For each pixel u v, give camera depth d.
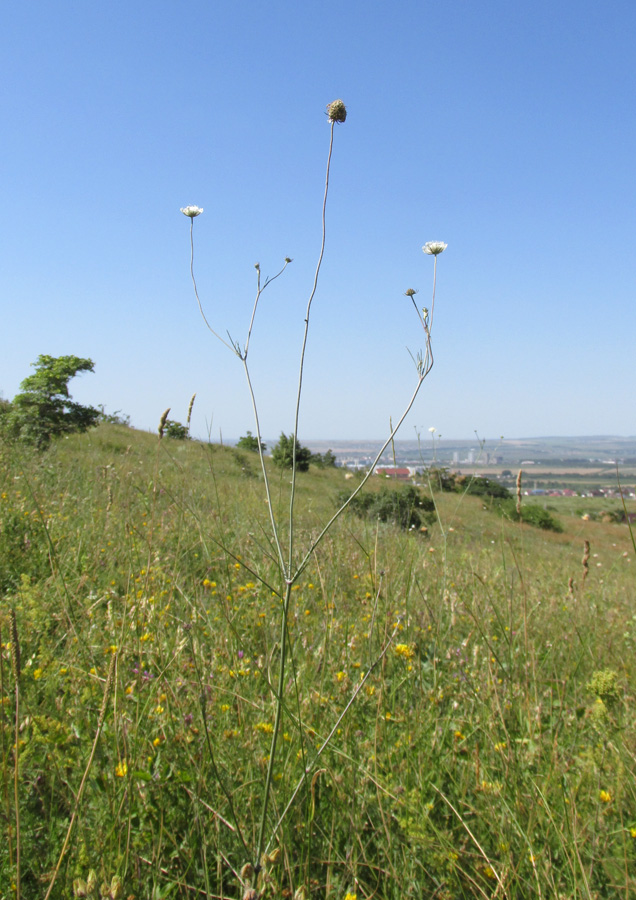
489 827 1.82
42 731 1.74
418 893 1.63
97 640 2.45
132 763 1.67
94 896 1.21
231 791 1.79
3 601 2.78
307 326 1.79
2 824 1.49
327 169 1.89
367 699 2.36
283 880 1.64
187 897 1.50
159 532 4.08
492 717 2.25
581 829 1.76
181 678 2.14
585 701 2.62
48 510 4.77
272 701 2.21
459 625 3.37
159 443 3.97
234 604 3.24
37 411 12.52
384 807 1.85
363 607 3.32
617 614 4.12
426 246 1.95
